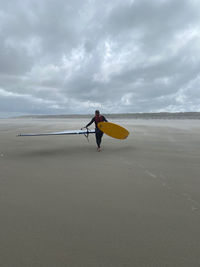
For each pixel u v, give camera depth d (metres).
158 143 7.83
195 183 3.53
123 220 2.30
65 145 7.59
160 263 1.62
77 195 3.03
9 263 1.61
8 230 2.09
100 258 1.68
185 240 1.92
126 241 1.91
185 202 2.78
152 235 2.01
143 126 16.58
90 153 6.16
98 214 2.44
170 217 2.37
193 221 2.28
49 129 13.70
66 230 2.10
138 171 4.26
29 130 12.85
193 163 4.88
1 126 16.75
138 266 1.58
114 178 3.82
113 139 9.00
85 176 3.94
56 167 4.59
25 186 3.40
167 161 5.09
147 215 2.42
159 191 3.18
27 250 1.78
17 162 5.04
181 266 1.58
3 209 2.57
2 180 3.70
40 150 6.63
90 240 1.93
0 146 7.30
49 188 3.31
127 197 2.95
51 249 1.79
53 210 2.54
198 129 13.46
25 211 2.52
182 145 7.34
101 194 3.06
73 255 1.72
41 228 2.13
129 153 6.09
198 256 1.70
